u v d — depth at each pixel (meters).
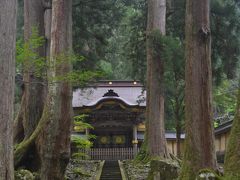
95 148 26.00
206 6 9.36
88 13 17.42
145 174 15.33
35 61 8.91
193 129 8.91
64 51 10.23
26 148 11.23
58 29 10.45
